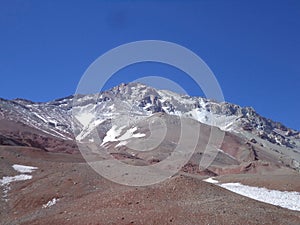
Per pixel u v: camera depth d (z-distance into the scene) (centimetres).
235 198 3997
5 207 4588
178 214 3428
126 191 3994
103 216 3597
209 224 3253
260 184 6788
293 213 3875
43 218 3934
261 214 3562
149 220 3384
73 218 3716
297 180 6881
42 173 5753
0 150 7025
